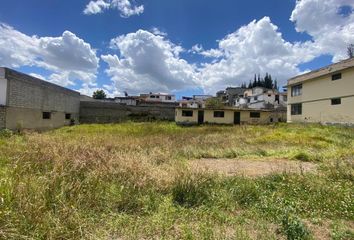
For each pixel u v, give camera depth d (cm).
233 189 471
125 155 634
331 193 475
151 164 618
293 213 379
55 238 274
